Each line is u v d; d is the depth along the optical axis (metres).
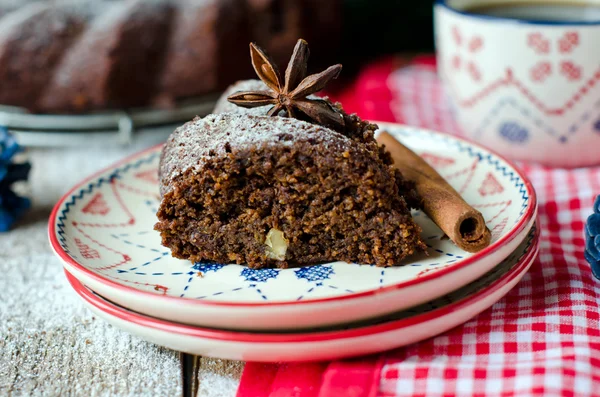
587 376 0.33
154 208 0.45
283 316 0.34
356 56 0.71
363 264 0.39
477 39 0.48
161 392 0.36
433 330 0.35
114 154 0.58
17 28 0.53
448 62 0.51
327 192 0.38
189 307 0.35
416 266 0.38
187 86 0.56
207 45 0.55
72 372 0.37
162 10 0.54
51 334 0.40
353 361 0.36
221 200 0.39
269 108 0.41
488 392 0.34
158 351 0.38
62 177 0.55
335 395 0.34
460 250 0.39
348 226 0.39
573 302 0.38
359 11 0.69
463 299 0.36
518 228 0.37
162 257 0.41
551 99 0.48
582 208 0.45
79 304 0.42
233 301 0.34
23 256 0.46
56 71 0.54
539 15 0.51
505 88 0.49
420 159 0.44
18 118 0.56
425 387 0.34
